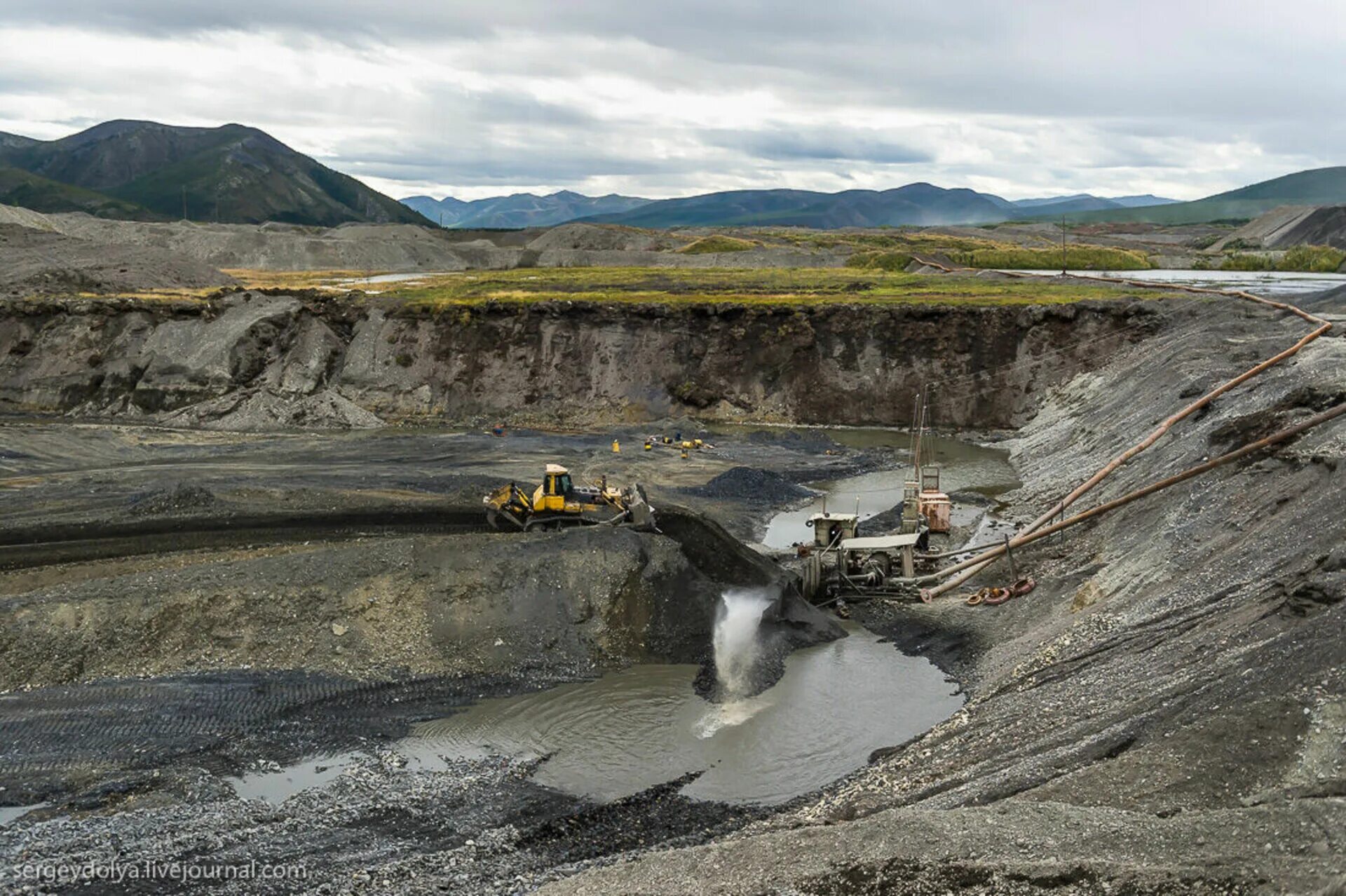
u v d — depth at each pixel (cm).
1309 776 1513
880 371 6831
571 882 1603
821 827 1617
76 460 5262
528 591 2856
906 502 3641
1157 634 2312
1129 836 1409
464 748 2342
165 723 2331
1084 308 6700
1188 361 4991
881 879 1413
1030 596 3169
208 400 6769
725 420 6856
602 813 2058
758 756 2327
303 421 6581
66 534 3491
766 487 4909
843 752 2353
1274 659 1831
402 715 2478
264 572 2789
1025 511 4419
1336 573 2031
